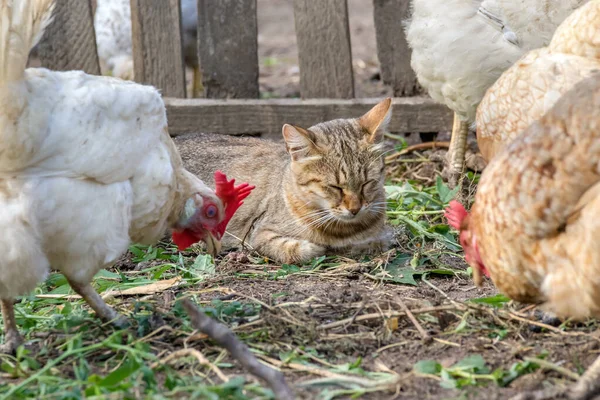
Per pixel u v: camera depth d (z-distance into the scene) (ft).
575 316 10.35
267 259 16.25
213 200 13.05
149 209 11.78
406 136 22.16
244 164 18.03
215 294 14.12
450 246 16.34
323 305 13.14
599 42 14.14
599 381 9.98
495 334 12.16
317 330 12.13
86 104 10.78
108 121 11.00
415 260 15.29
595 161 9.56
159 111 11.75
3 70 10.02
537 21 16.29
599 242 9.27
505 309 12.86
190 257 16.39
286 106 20.80
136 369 10.57
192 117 20.88
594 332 12.15
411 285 14.57
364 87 26.78
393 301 13.26
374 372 10.98
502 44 16.49
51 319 12.89
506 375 10.69
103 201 11.03
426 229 16.90
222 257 16.46
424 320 12.60
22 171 10.57
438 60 17.02
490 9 16.44
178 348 11.77
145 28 20.71
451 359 11.35
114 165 11.03
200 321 10.66
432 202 18.22
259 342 11.94
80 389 10.38
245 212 17.26
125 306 13.55
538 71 14.20
